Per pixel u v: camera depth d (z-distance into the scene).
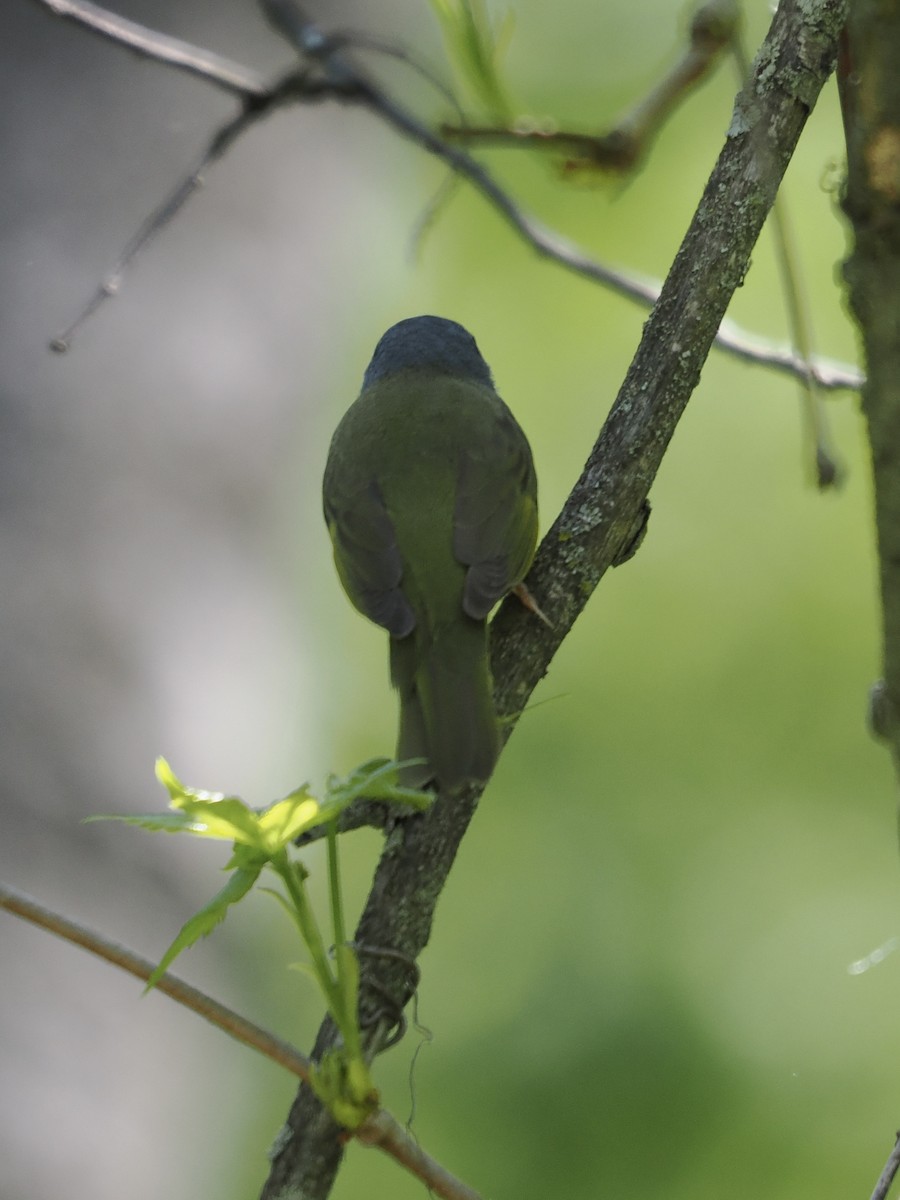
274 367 10.68
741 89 5.71
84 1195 8.01
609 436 5.93
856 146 3.61
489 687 6.20
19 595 9.17
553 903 17.77
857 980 17.36
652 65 18.27
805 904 17.88
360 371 15.77
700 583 19.19
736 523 19.28
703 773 18.45
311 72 8.21
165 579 9.70
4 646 9.02
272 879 12.91
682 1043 16.69
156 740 9.20
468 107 8.21
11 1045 8.08
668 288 5.80
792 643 18.91
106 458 9.78
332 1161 4.58
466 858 18.12
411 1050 16.11
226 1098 9.25
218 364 10.44
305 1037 13.12
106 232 10.30
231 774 9.35
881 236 3.63
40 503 9.53
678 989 17.22
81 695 9.13
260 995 10.04
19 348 9.85
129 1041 8.41
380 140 12.77
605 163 7.36
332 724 15.33
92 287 10.06
